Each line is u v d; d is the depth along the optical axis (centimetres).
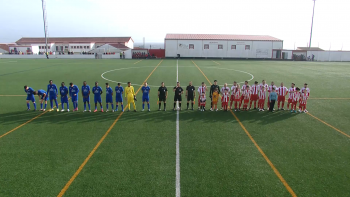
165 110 1334
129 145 873
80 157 784
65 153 811
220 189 624
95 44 7012
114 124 1100
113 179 662
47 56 5341
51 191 611
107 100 1296
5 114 1248
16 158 777
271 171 710
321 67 3619
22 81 2281
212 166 733
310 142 916
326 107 1407
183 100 1570
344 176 687
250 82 2283
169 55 5581
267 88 1359
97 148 848
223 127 1068
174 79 2423
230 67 3500
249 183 651
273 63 4325
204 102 1318
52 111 1310
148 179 662
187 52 5553
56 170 706
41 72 2872
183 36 5819
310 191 620
